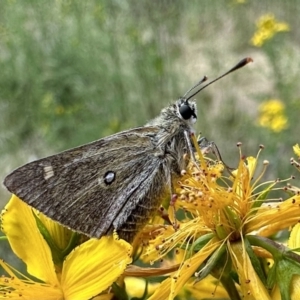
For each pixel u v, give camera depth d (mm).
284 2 261
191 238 67
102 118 209
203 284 73
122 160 67
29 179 63
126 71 213
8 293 66
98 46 215
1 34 227
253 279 63
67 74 215
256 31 245
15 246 67
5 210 67
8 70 218
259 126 200
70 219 64
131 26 217
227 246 65
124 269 62
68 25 224
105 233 65
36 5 227
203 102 220
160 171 69
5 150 213
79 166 65
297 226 67
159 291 63
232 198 66
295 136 195
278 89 212
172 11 222
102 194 66
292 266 62
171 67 216
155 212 69
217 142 209
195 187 67
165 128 70
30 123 215
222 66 237
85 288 63
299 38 257
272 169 185
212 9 249
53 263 66
